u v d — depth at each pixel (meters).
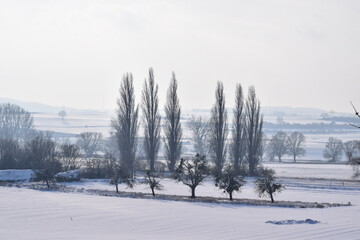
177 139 113.38
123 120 111.81
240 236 37.59
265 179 71.38
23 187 85.12
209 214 51.84
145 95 112.88
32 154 117.88
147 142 112.31
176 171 74.94
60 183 95.06
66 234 37.59
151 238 36.22
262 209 58.84
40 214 49.06
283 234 38.41
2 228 40.44
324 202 68.94
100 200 63.84
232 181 72.44
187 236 37.69
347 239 36.03
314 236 37.38
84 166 117.94
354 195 78.50
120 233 39.00
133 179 96.31
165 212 52.59
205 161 75.75
